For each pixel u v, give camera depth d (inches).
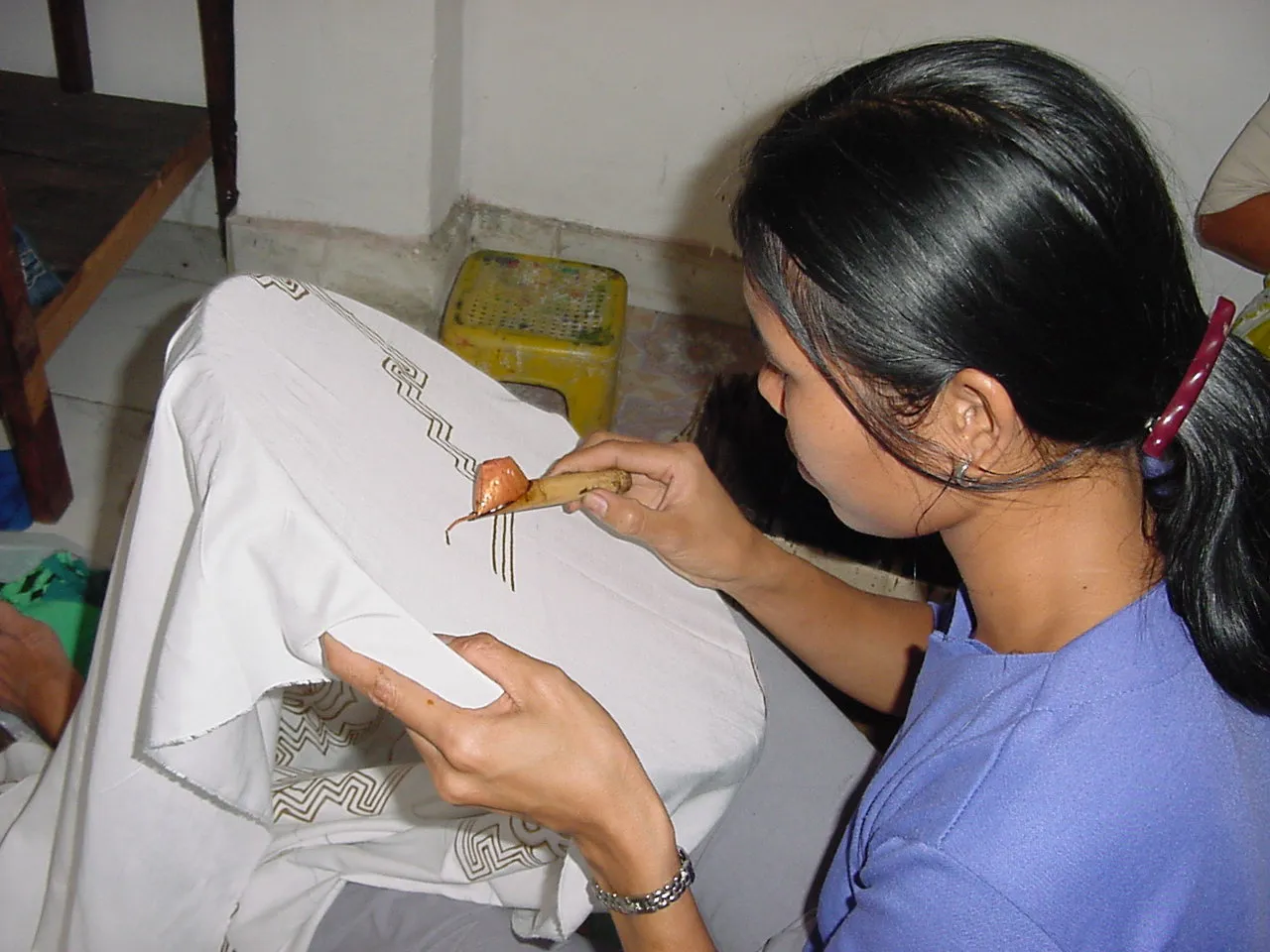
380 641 19.9
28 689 39.1
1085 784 19.6
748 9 67.2
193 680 20.0
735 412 63.2
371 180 70.1
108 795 23.4
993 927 19.3
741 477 60.6
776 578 33.5
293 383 23.5
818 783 33.9
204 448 20.8
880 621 35.6
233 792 22.5
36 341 51.6
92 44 70.0
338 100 66.7
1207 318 21.4
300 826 31.8
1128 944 19.8
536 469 30.5
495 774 20.7
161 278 76.9
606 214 78.3
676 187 75.9
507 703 20.9
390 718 36.8
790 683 36.1
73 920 25.1
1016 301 18.6
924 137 19.0
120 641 22.9
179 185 66.1
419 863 30.7
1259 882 20.2
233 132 69.8
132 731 23.0
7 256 47.4
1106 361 19.3
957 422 20.7
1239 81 62.9
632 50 70.1
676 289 80.0
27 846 28.6
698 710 28.0
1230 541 20.5
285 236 72.4
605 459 31.0
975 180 18.5
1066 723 20.2
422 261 72.7
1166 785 19.7
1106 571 21.6
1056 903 19.3
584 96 72.7
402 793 32.2
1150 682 20.3
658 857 22.5
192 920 25.5
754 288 21.8
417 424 27.0
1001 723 21.1
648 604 30.4
